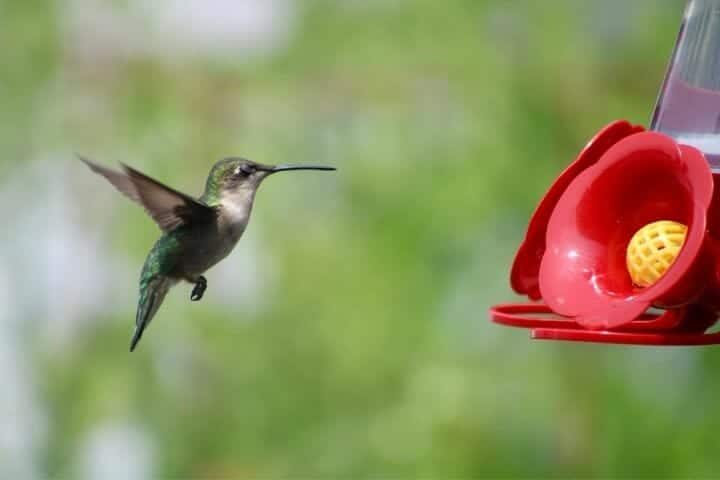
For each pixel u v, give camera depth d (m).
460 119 12.14
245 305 12.59
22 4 13.02
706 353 11.55
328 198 12.37
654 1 12.33
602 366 11.91
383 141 12.18
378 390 11.91
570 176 6.55
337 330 11.95
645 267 6.10
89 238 12.80
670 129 6.83
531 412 11.77
